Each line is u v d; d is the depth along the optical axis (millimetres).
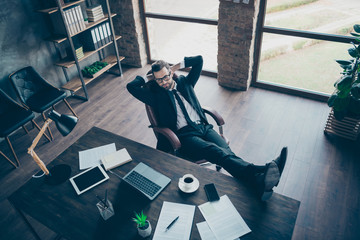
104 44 4516
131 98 4391
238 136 3537
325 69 3895
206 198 1930
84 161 2270
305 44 3830
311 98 4109
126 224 1795
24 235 2572
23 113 3367
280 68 4180
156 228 1761
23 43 3705
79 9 3865
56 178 2131
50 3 3646
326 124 3420
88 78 4426
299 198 2756
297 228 2502
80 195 2004
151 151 2332
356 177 2939
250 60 4078
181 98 2721
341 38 3561
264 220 1775
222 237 1694
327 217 2578
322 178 2943
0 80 3582
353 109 2920
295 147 3328
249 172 2072
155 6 4652
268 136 3508
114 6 4676
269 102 4098
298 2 3580
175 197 1948
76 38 4348
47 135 3750
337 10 3455
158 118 2680
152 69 2428
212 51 4645
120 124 3883
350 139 3367
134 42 4941
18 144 3615
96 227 1792
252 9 3623
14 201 1997
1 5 3369
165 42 4957
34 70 3658
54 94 3676
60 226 1817
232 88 4469
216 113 2713
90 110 4180
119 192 2008
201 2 4238
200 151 2475
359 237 2420
